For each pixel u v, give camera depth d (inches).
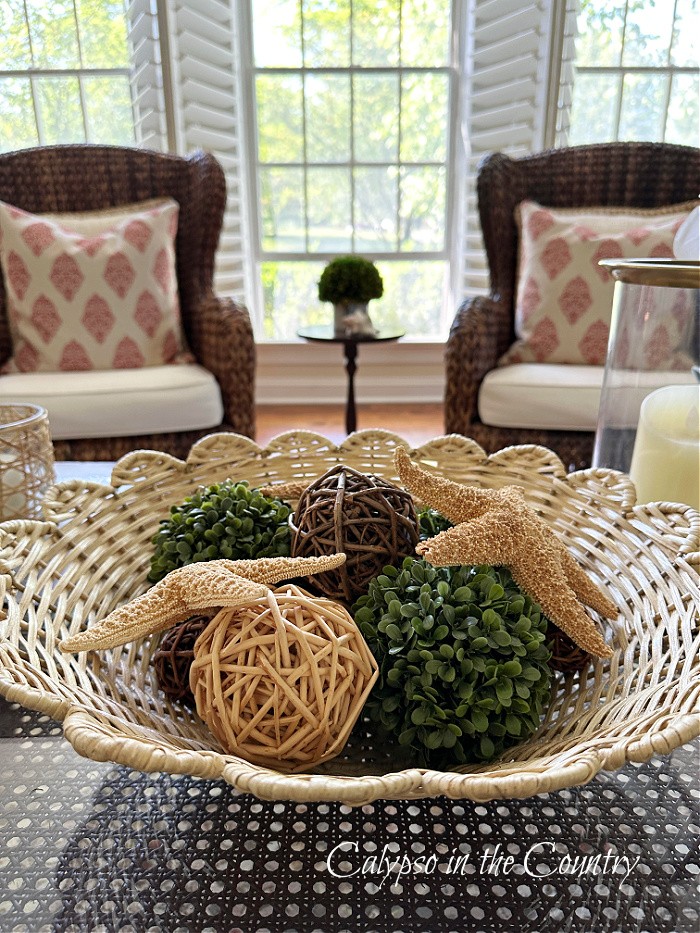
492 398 65.1
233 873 16.5
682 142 105.2
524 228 77.7
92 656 22.6
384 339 86.5
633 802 18.6
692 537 25.9
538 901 15.9
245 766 14.9
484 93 105.7
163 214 76.5
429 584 22.4
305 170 116.1
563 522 32.0
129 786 19.1
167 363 75.0
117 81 102.6
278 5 107.6
